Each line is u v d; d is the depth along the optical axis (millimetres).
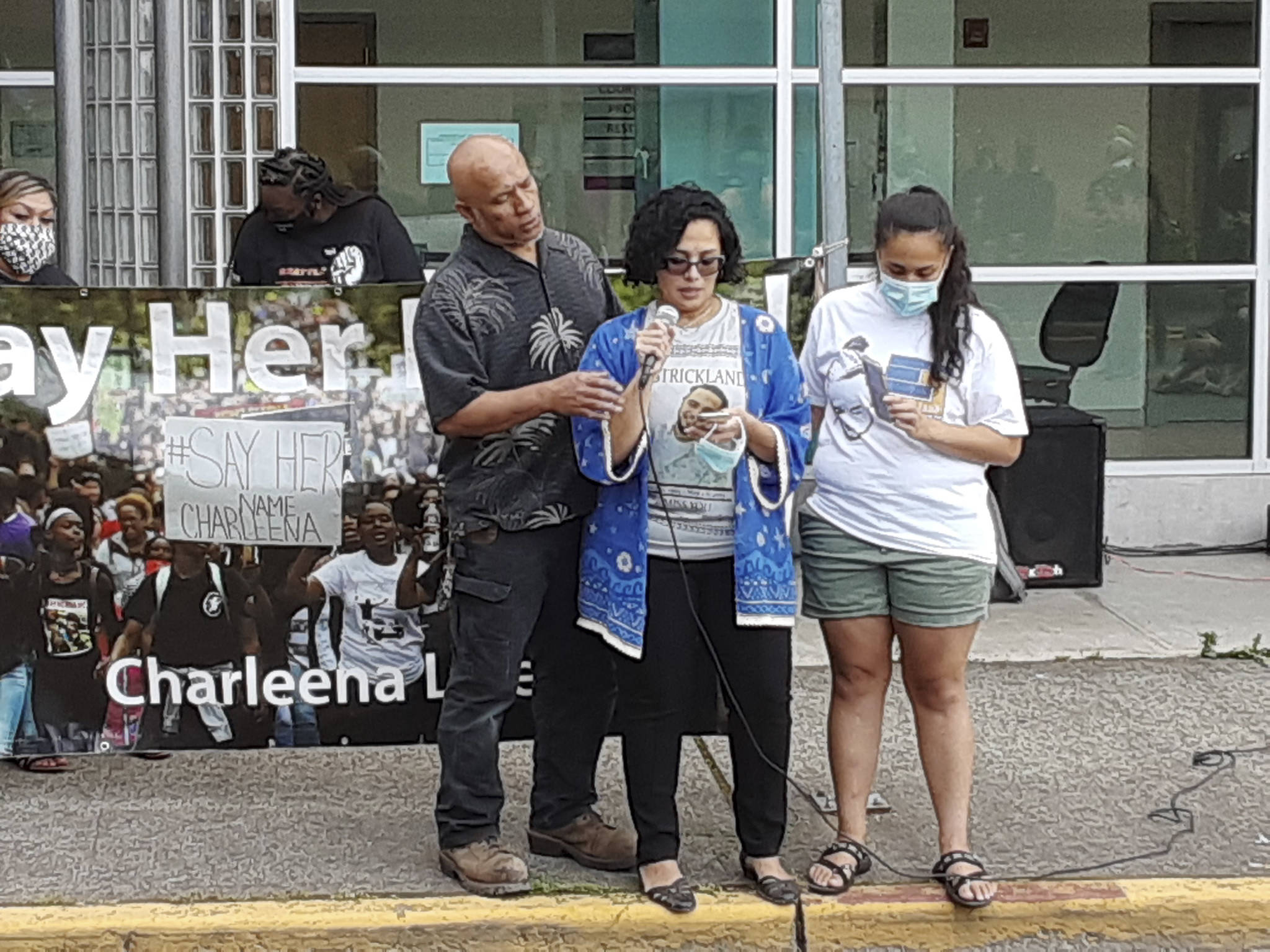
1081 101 8633
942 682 4602
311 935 4406
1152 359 8781
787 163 8352
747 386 4328
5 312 5180
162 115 7109
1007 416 4473
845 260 5316
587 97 8258
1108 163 8672
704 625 4434
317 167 6246
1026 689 6426
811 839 5004
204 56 7375
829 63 5270
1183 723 6031
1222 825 5098
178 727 5320
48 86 8453
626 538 4344
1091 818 5148
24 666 5285
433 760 5719
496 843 4637
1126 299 8750
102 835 5027
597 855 4762
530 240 4438
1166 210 8719
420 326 4438
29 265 5676
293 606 5281
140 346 5215
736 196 8398
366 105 8086
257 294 5188
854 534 4539
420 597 5277
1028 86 8594
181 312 5203
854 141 8578
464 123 8180
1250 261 8742
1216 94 8641
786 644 4441
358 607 5277
